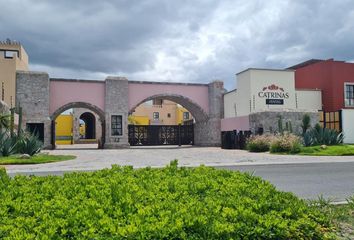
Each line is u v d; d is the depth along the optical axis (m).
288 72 34.94
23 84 32.44
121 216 3.93
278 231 3.94
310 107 35.88
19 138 21.34
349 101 36.28
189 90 38.38
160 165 16.38
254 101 33.50
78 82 34.84
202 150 29.94
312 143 25.23
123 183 5.43
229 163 17.03
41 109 32.78
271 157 20.31
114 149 33.38
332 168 14.33
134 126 39.78
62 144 53.34
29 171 13.99
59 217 3.81
